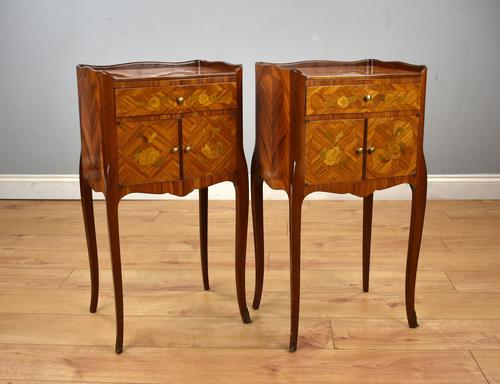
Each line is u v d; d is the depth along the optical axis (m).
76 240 3.21
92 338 2.27
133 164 2.08
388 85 2.08
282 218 3.50
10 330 2.32
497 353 2.15
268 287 2.66
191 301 2.55
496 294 2.58
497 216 3.52
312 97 2.02
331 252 3.02
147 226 3.40
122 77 2.06
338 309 2.47
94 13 3.63
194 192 3.83
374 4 3.60
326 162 2.08
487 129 3.74
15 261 2.94
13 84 3.73
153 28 3.65
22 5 3.62
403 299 2.55
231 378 2.03
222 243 3.16
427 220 3.45
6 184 3.85
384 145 2.12
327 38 3.64
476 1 3.59
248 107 3.71
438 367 2.07
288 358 2.14
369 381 2.00
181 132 2.11
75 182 3.85
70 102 3.75
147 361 2.13
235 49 3.66
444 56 3.65
